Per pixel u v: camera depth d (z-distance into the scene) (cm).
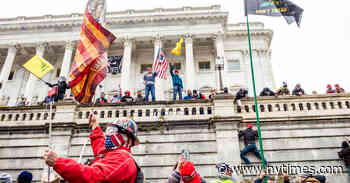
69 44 3316
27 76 3472
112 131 309
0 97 3070
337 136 1261
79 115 1359
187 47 3225
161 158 1240
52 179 580
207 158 1227
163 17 3366
